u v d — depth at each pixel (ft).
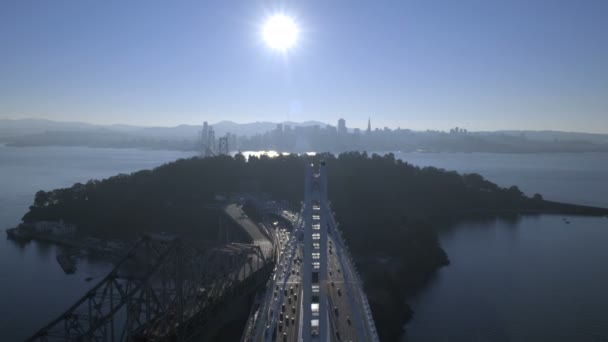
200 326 446.19
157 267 410.72
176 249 422.00
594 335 502.38
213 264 511.40
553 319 540.52
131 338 386.93
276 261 635.66
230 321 531.50
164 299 420.77
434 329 521.24
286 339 383.65
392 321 522.47
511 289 637.30
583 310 564.71
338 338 380.17
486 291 630.33
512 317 547.49
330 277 541.75
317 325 382.42
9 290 604.90
